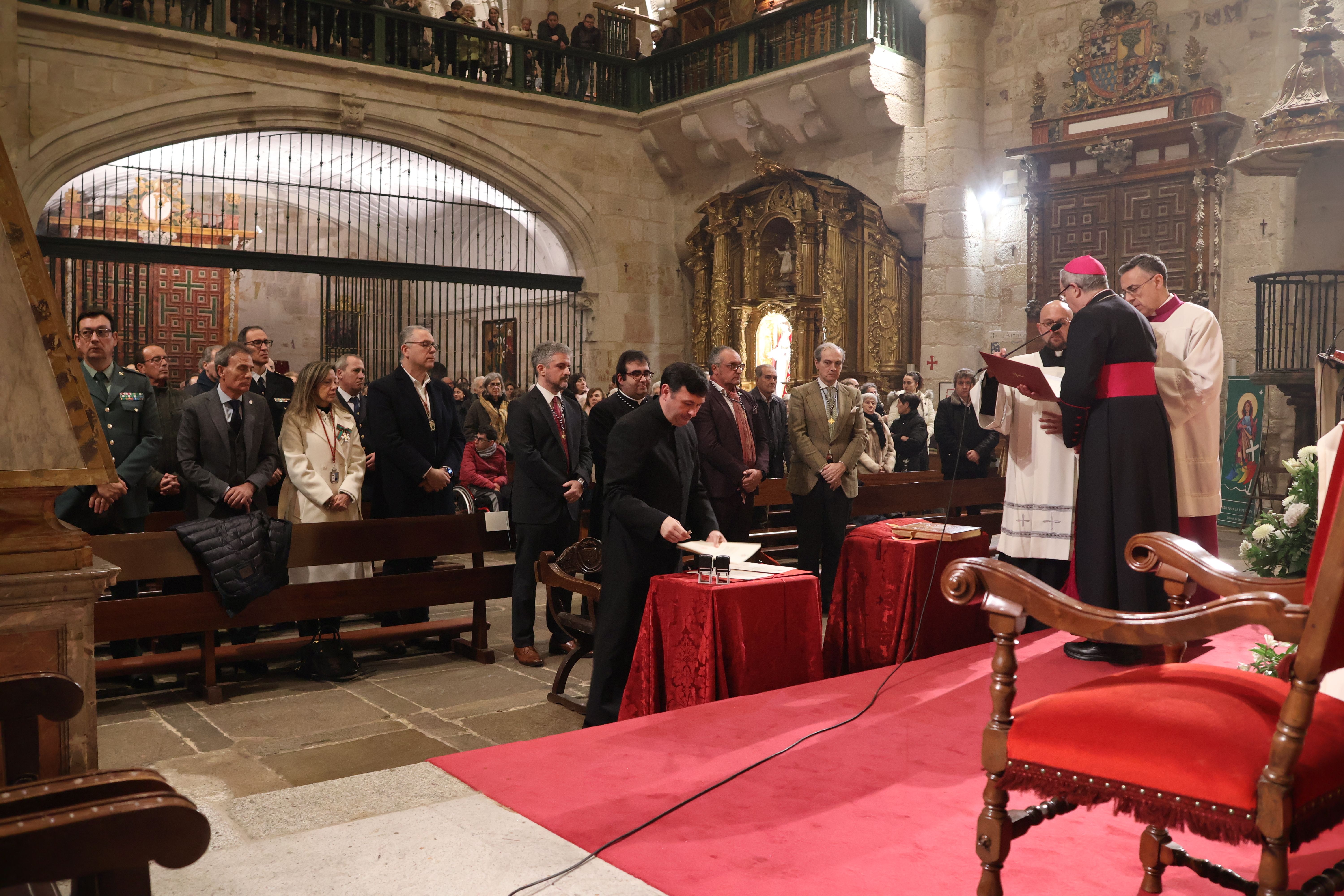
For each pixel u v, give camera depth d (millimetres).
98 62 12484
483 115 15570
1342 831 2666
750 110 15266
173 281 19734
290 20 13922
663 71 16859
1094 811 2781
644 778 2992
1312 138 9391
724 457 6207
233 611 4941
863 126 14469
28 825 1057
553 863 2404
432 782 2979
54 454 2002
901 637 4715
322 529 5348
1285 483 10570
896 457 10367
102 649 6262
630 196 17156
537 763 3123
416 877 2330
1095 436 4379
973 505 7809
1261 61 11141
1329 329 10367
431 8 18672
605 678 4219
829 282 15156
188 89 13070
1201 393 4641
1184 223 11609
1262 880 1614
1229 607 1726
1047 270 12891
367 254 22328
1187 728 1754
